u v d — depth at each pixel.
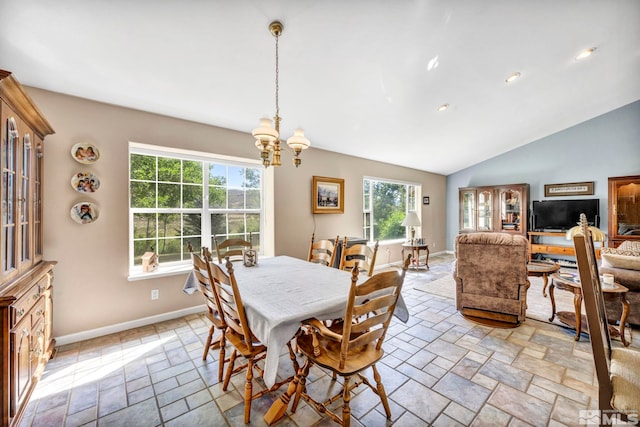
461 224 6.37
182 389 1.77
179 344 2.34
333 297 1.60
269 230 3.66
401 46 2.29
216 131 3.15
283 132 3.57
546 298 3.51
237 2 1.67
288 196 3.81
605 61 3.13
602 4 2.22
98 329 2.47
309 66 2.36
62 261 2.31
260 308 1.44
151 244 2.88
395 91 2.98
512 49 2.63
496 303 2.71
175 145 2.89
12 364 1.39
